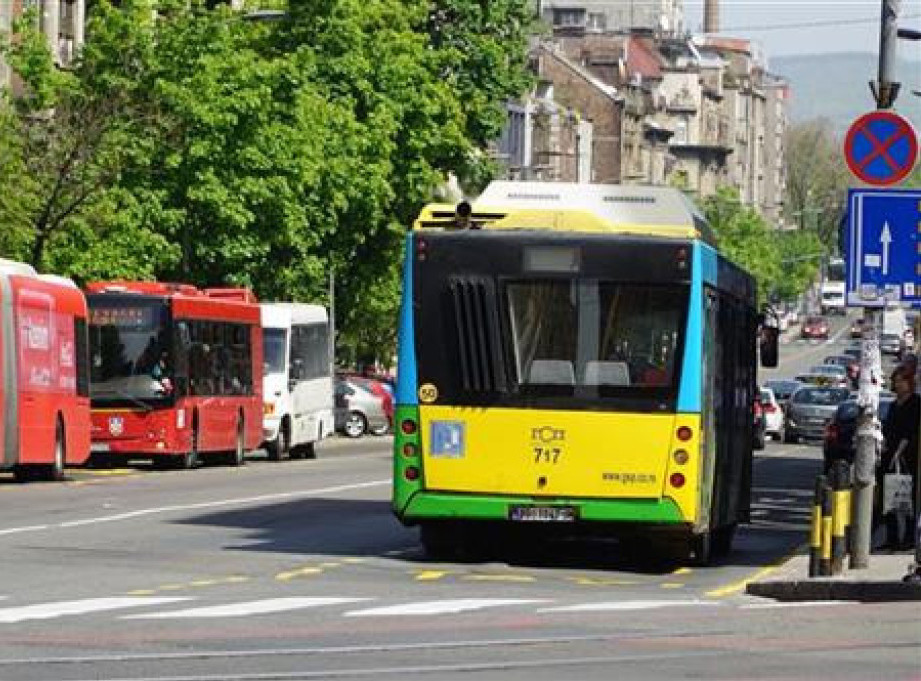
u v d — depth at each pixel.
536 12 129.62
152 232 86.12
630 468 35.78
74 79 83.56
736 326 41.72
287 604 28.39
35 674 21.09
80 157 80.56
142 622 25.88
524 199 36.59
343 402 113.38
